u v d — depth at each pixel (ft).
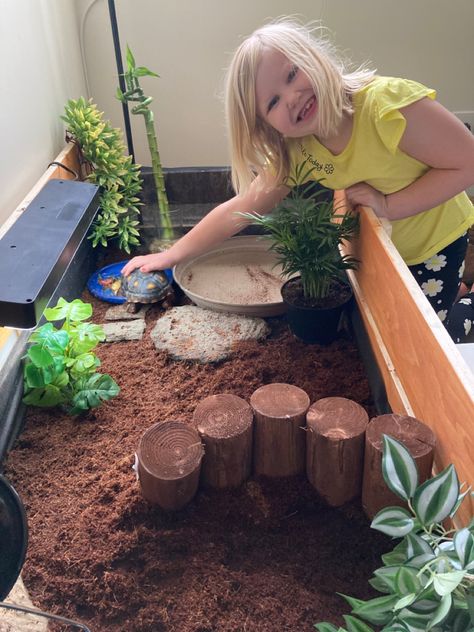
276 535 3.73
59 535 3.68
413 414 3.82
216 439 3.69
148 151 8.09
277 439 3.82
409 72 7.77
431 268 5.47
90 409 4.66
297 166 4.92
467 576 2.36
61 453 4.29
